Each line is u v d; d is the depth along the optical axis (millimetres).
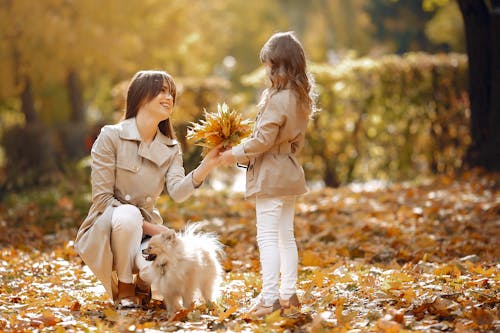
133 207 6984
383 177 19047
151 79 7156
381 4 47000
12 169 20609
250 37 45125
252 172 6520
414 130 18891
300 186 6492
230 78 44812
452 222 11680
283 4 51281
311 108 6543
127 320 6062
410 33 46562
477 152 16734
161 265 6363
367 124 18875
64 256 10102
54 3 24531
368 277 7672
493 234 10844
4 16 23984
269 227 6465
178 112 18828
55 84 30203
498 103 16344
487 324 5824
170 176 7234
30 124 24125
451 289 7125
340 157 18859
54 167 20516
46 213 13305
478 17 16438
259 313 6355
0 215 13492
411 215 12453
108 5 25047
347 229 11469
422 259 9422
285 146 6484
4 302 7105
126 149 7129
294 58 6363
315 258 9445
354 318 6156
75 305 6863
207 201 14805
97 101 34625
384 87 18828
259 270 9125
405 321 5984
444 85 18781
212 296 6863
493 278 7637
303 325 6027
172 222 12484
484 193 14102
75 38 24312
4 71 25266
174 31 27328
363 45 47906
